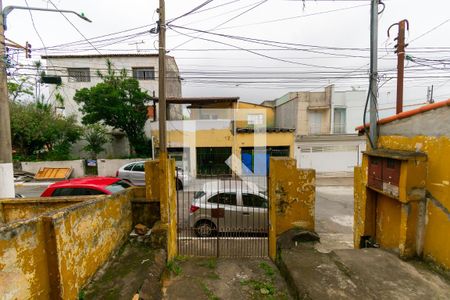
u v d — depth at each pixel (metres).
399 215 3.27
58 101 16.81
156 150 14.51
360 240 3.99
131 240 3.78
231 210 5.75
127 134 15.23
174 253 4.24
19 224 1.70
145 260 3.23
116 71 16.38
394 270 2.83
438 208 2.73
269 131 14.42
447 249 2.62
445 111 2.63
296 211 3.99
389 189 3.20
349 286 2.59
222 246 4.96
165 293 3.14
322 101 16.64
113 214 3.34
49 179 14.16
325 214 7.86
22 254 1.70
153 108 14.45
